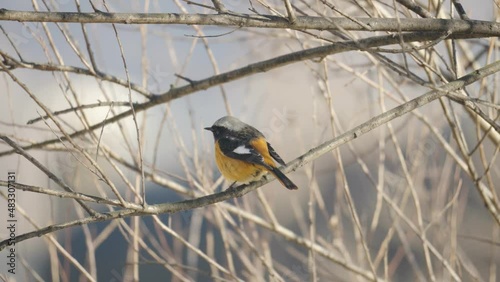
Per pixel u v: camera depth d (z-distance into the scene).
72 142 7.74
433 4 10.50
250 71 10.60
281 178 9.23
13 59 9.80
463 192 18.52
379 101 11.56
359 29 8.90
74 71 10.32
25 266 11.33
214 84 10.90
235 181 10.56
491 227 18.77
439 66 11.34
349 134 9.10
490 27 9.02
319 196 12.81
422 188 13.42
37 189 7.64
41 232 7.87
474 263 18.69
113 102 10.81
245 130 10.70
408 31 9.00
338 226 12.74
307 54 10.06
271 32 12.83
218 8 9.02
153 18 8.45
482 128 10.94
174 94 11.07
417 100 8.89
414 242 17.23
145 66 11.66
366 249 10.60
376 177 18.45
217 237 17.25
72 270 16.53
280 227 11.89
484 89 11.73
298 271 13.59
